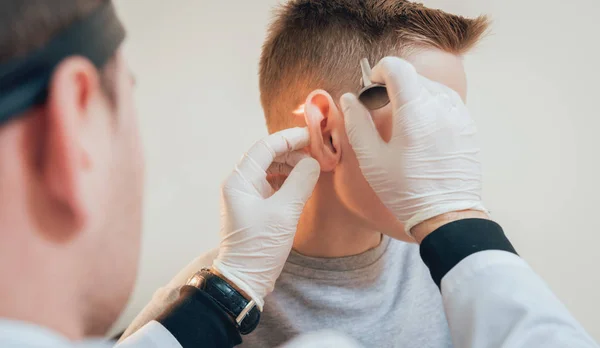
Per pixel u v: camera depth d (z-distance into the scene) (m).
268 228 0.74
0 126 0.27
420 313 0.96
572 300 1.46
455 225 0.68
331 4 0.89
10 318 0.28
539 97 1.42
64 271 0.30
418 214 0.71
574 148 1.43
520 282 0.62
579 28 1.39
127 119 0.34
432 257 0.68
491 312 0.61
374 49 0.84
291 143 0.79
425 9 0.87
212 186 1.46
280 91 0.94
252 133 1.46
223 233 0.76
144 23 1.40
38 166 0.28
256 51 1.43
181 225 1.46
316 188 0.88
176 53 1.42
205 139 1.45
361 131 0.75
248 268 0.73
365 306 0.91
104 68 0.31
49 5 0.28
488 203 1.46
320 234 0.90
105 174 0.31
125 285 0.35
